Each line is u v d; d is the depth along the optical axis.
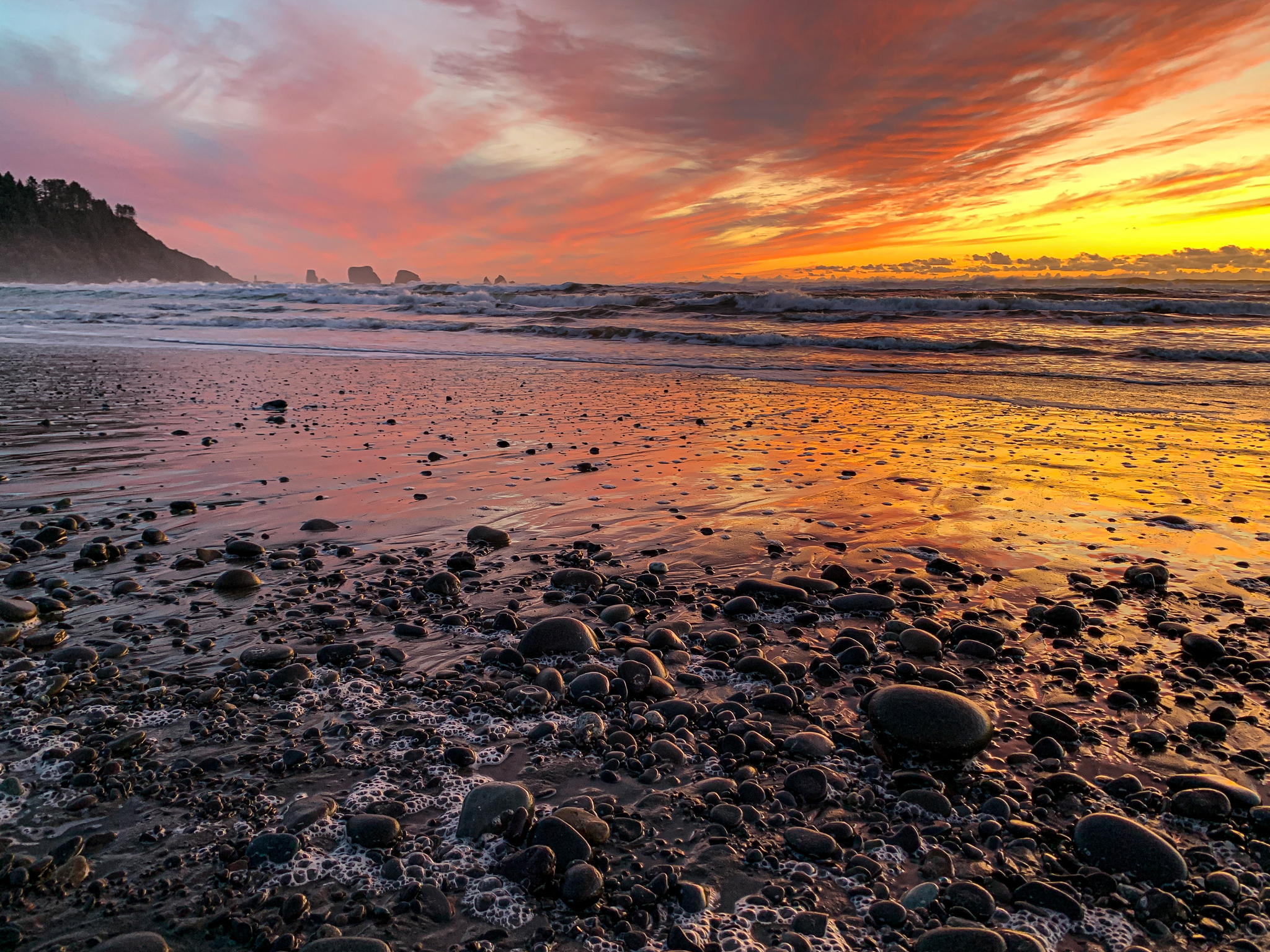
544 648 3.43
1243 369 12.93
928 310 22.47
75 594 4.07
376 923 1.88
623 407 10.49
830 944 1.85
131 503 5.82
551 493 6.19
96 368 14.05
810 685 3.25
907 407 10.39
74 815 2.29
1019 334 17.53
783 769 2.62
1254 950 1.83
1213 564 4.61
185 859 2.10
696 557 4.80
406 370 14.49
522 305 28.78
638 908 1.96
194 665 3.30
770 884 2.05
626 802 2.41
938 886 2.04
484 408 10.30
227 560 4.64
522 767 2.61
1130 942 1.86
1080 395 11.07
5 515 5.43
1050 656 3.51
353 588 4.23
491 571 4.53
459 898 1.98
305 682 3.16
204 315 26.09
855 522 5.47
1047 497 6.05
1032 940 1.81
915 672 3.33
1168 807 2.38
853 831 2.29
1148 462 7.14
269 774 2.53
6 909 1.89
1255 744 2.76
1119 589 4.25
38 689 3.06
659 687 3.16
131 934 1.78
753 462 7.27
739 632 3.77
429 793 2.45
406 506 5.80
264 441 8.08
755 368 14.44
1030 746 2.76
